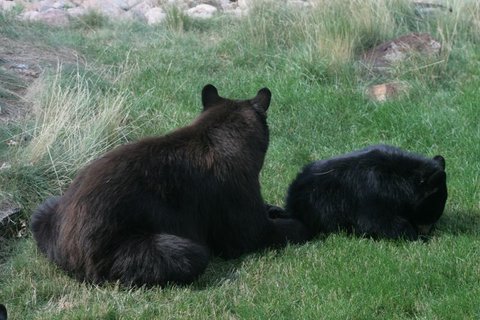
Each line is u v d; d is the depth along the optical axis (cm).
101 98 1399
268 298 855
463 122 1379
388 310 830
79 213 888
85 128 1247
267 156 1296
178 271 866
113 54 1748
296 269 919
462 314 808
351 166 1024
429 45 1664
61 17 2044
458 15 1806
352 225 1022
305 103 1477
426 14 1900
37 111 1319
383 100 1498
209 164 933
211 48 1822
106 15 2105
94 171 912
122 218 879
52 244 938
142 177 902
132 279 867
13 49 1652
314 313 816
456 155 1280
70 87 1424
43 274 930
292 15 1888
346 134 1392
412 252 955
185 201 920
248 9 1956
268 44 1811
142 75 1631
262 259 949
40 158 1165
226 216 946
